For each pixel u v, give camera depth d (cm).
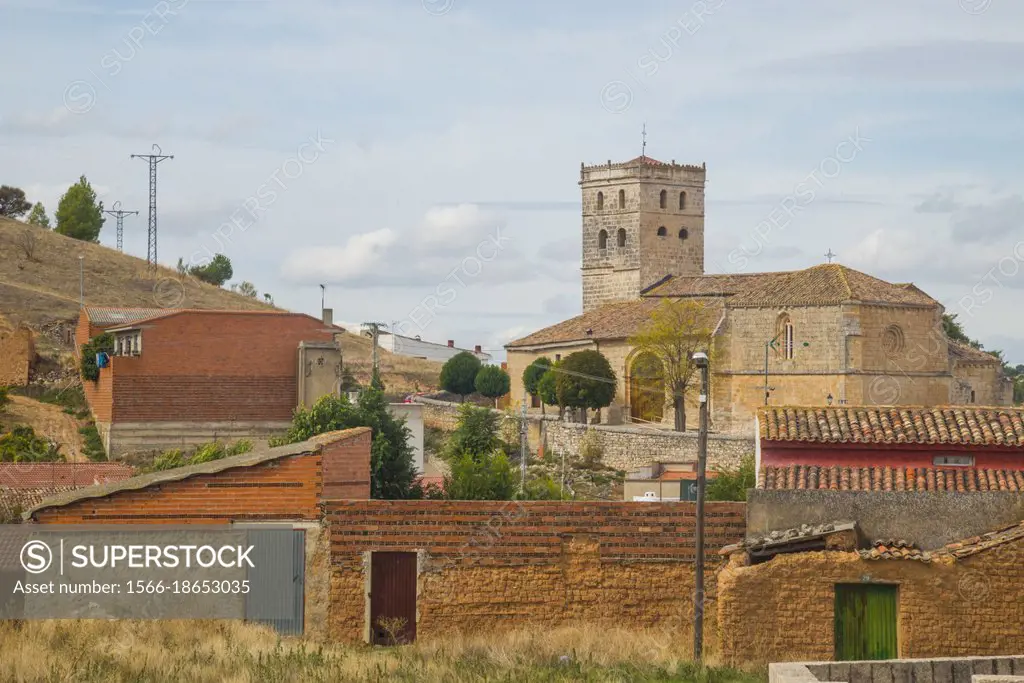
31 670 2898
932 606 3219
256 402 9094
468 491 6831
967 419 4250
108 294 14662
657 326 10762
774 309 10275
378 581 3659
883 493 3475
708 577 3594
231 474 3788
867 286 10219
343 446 4016
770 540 3394
